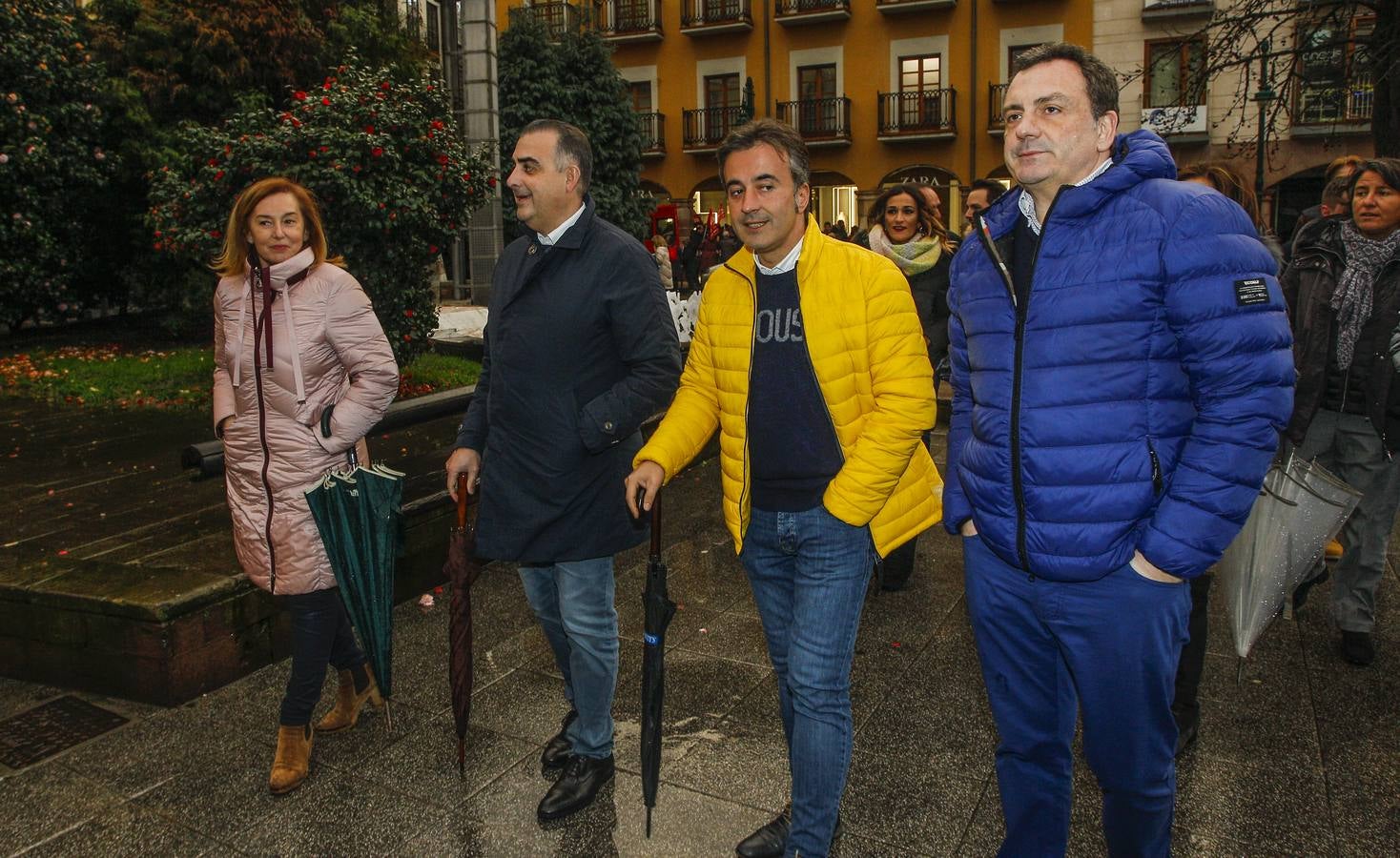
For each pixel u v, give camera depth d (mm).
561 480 2754
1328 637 3988
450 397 4977
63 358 10719
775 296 2391
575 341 2750
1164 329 1890
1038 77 1922
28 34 11633
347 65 8469
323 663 3033
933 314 4914
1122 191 1925
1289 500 2795
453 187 8359
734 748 3172
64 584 3643
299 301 2963
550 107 21125
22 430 7258
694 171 30094
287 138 7672
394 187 7898
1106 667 2008
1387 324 3604
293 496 2971
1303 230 3949
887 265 2350
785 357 2363
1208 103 24141
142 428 7324
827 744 2324
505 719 3420
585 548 2771
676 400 2598
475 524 2943
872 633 4133
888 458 2246
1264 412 1824
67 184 12289
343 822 2793
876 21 27812
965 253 2195
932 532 5652
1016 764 2244
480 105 13859
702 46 29500
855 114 28484
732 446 2432
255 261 3018
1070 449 1937
